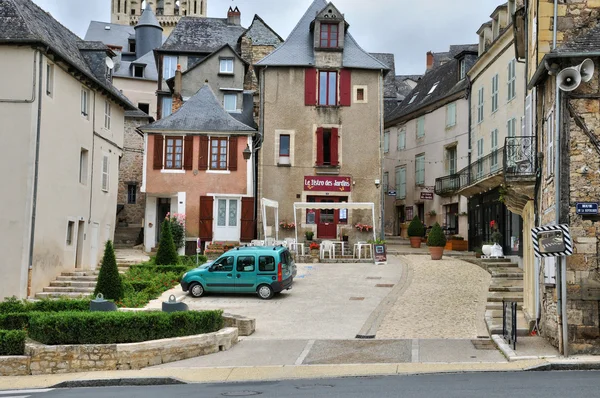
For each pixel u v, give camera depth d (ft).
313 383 35.60
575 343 40.37
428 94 136.46
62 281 70.44
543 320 46.50
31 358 41.47
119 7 297.12
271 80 106.01
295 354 44.04
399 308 59.31
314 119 105.60
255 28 139.95
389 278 76.13
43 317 42.96
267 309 60.80
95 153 83.20
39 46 66.13
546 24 45.29
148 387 36.68
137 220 133.69
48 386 37.70
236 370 40.06
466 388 31.83
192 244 99.60
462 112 116.78
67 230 74.43
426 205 129.80
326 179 104.37
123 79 159.63
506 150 55.72
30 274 64.85
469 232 106.63
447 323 52.80
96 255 84.12
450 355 42.32
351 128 105.70
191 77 117.29
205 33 144.05
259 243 89.97
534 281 49.24
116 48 175.83
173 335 44.75
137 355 41.75
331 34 106.93
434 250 91.40
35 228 65.77
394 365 39.91
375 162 105.40
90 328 42.78
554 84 43.16
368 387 33.35
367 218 104.32
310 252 95.50
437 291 66.49
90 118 81.10
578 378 34.14
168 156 101.35
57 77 71.10
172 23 291.38
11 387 37.58
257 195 104.27
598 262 40.50
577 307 40.45
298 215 104.01
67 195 74.02
